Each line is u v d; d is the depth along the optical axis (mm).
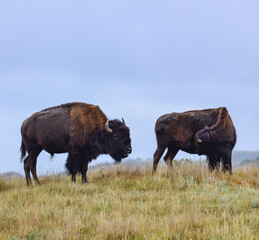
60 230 22469
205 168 40969
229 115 44625
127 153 40625
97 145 41000
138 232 21906
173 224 22703
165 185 36219
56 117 42375
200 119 45250
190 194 32094
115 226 22719
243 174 42969
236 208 26234
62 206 29719
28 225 23922
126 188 36281
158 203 28766
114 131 40531
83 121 40844
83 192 34781
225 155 43406
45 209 28109
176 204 28562
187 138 45625
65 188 35625
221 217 24016
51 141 42406
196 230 21844
